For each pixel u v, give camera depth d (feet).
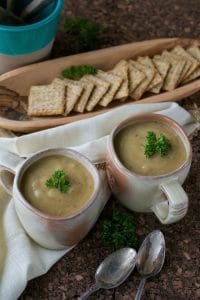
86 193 2.31
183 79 3.00
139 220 2.56
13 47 2.81
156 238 2.43
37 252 2.40
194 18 3.38
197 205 2.61
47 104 2.82
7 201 2.49
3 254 2.35
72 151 2.37
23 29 2.72
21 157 2.54
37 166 2.36
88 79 2.94
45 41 2.87
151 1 3.42
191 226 2.55
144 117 2.55
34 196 2.28
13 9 2.93
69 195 2.28
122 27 3.28
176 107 2.82
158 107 2.81
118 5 3.39
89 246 2.46
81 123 2.71
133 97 2.92
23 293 2.33
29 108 2.81
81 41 3.13
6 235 2.40
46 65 2.90
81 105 2.83
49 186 2.29
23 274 2.29
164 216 2.45
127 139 2.49
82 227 2.30
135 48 3.05
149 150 2.43
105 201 2.55
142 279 2.36
